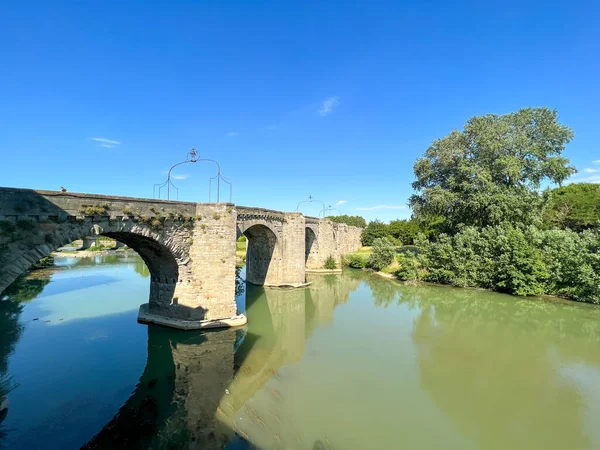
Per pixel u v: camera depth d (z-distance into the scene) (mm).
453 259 40906
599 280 31359
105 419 12484
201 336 20953
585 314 28844
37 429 11773
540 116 42000
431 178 47719
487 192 39406
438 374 16906
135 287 38500
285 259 39188
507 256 36250
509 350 20422
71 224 14609
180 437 11516
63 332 21656
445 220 48562
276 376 16328
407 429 12234
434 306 31781
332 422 12562
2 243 12516
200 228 21891
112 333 21359
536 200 39562
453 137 44344
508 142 39969
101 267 56594
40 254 13516
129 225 17250
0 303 30047
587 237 34094
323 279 46562
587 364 18500
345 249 69125
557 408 13984
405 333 23578
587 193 61312
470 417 13148
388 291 38844
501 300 33875
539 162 40781
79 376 15836
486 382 16156
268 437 11586
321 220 55219
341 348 20422
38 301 30922
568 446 11586
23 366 16781
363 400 14211
